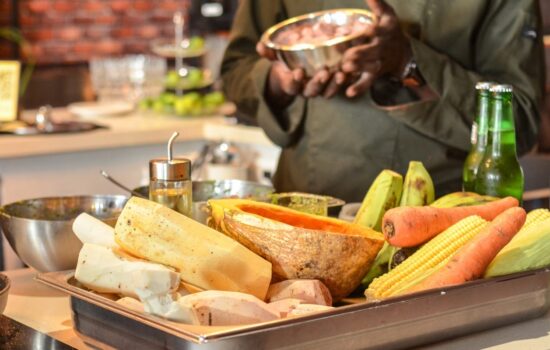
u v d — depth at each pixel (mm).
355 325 1049
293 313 1084
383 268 1302
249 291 1136
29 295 1376
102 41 6316
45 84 4508
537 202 2008
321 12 1923
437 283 1163
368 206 1404
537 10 1841
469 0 1858
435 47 1907
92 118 3828
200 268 1122
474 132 1549
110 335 1097
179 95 3938
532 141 1871
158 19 6504
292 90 1865
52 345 1110
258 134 3402
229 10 5777
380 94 1948
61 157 3422
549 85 2869
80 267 1148
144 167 3633
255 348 987
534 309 1222
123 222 1150
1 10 5863
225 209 1215
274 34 1913
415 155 1926
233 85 2178
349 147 1981
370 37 1761
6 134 3344
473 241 1198
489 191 1501
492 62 1867
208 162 3133
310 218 1270
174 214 1146
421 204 1403
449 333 1144
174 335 994
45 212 1520
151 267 1105
